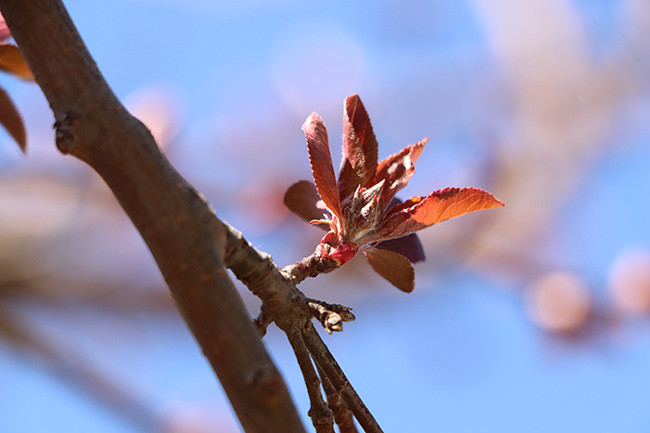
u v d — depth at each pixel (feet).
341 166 1.77
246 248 1.69
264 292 1.70
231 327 1.61
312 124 1.75
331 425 1.69
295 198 1.81
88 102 1.65
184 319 1.62
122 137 1.64
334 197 1.75
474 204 1.74
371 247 1.78
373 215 1.75
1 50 1.77
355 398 1.71
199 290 1.62
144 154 1.64
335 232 1.76
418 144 1.79
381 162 1.79
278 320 1.71
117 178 1.63
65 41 1.66
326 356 1.71
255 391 1.60
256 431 1.60
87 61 1.66
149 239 1.63
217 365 1.61
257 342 1.61
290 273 1.74
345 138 1.78
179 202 1.63
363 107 1.78
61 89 1.65
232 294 1.62
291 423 1.60
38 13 1.67
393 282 1.78
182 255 1.62
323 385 1.71
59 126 1.64
